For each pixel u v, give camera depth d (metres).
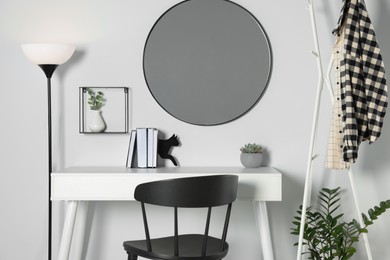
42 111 3.86
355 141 3.33
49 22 3.85
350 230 3.61
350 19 3.39
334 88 3.83
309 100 3.83
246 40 3.83
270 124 3.83
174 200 3.01
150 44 3.84
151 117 3.85
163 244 3.22
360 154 3.87
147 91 3.85
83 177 3.44
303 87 3.83
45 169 3.86
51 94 3.85
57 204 3.86
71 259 3.82
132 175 3.42
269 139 3.84
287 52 3.83
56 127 3.86
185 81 3.84
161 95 3.84
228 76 3.83
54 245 3.86
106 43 3.84
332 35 3.82
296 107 3.83
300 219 3.59
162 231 3.87
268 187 3.46
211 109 3.84
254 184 3.46
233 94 3.83
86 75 3.85
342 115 3.38
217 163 3.84
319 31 3.82
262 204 3.57
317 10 3.82
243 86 3.83
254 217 3.86
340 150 3.48
